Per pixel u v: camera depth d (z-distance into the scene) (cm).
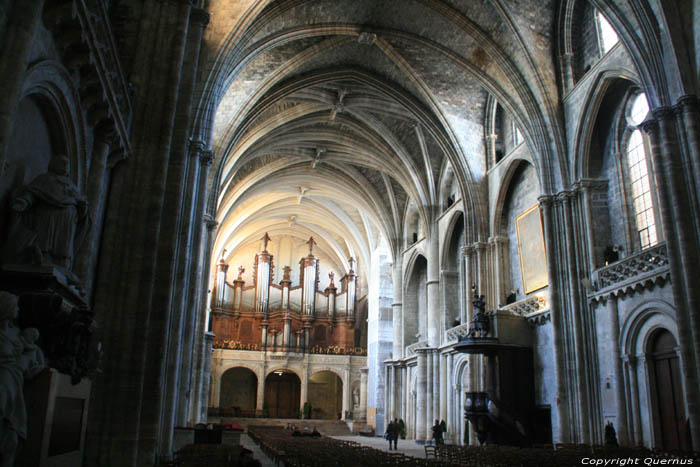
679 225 1593
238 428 2122
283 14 2359
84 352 814
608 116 2219
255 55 2362
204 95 1967
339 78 3000
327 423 4741
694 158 1602
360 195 4359
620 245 2089
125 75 1192
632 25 1822
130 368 1049
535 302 2466
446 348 3225
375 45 2795
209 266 2791
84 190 945
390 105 3269
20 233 734
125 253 1102
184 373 1897
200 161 1959
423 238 3797
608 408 1964
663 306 1761
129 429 1021
